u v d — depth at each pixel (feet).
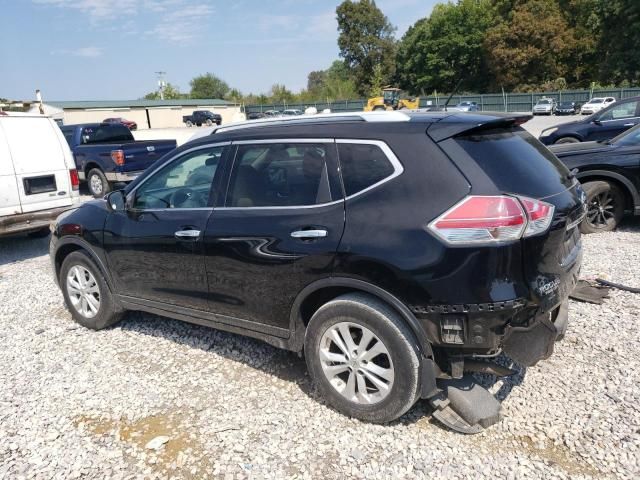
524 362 9.43
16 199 24.48
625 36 178.81
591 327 13.84
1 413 11.51
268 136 11.62
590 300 15.37
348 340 10.32
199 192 12.68
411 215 9.39
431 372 9.68
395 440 9.92
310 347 10.83
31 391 12.37
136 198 14.06
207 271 12.22
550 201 9.52
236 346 14.19
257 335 11.93
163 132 141.18
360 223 9.86
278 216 10.98
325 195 10.50
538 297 9.18
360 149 10.26
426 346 9.53
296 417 10.81
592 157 22.72
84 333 15.58
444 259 9.02
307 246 10.39
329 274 10.19
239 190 11.87
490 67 212.43
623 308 14.89
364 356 10.13
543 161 10.55
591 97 157.38
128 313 16.88
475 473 8.99
